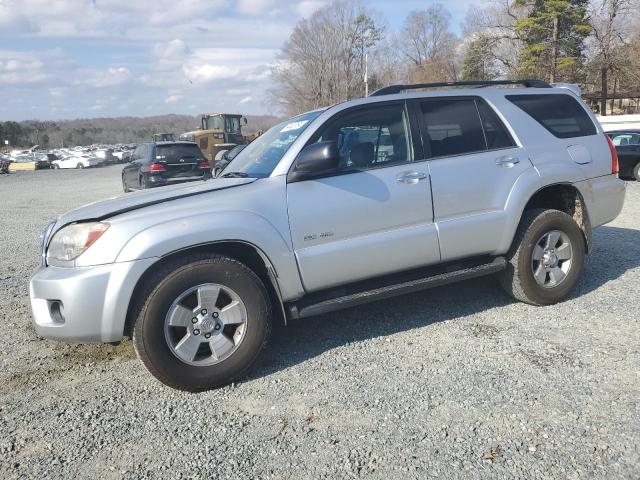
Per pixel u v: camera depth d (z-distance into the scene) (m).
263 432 2.95
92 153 50.09
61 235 3.46
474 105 4.40
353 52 52.00
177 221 3.38
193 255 3.45
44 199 17.11
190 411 3.23
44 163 48.50
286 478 2.55
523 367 3.51
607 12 36.91
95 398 3.44
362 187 3.83
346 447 2.76
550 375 3.38
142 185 15.09
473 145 4.30
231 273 3.46
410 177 3.97
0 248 8.58
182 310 3.37
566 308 4.54
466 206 4.18
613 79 48.38
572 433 2.76
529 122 4.57
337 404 3.19
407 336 4.14
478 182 4.21
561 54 37.16
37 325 3.43
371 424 2.96
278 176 3.72
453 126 4.28
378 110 4.06
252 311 3.53
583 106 4.96
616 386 3.20
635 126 23.36
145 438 2.95
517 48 40.88
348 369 3.64
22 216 12.73
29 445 2.94
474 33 44.50
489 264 4.41
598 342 3.82
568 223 4.58
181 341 3.39
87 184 24.05
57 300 3.31
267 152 4.13
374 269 3.91
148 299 3.30
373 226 3.87
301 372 3.64
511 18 40.75
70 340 3.34
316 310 3.72
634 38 40.16
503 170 4.33
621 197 5.04
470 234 4.19
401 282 4.11
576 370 3.42
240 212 3.51
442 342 3.99
